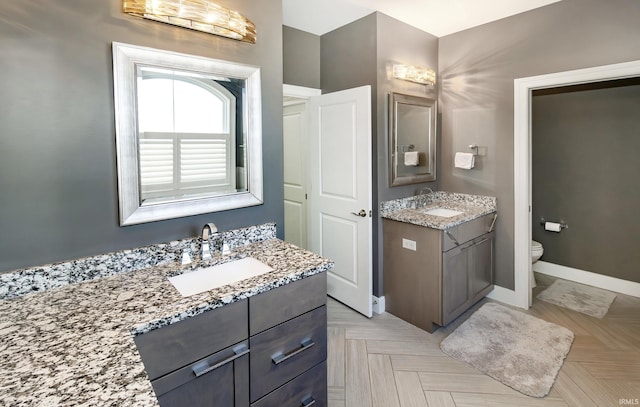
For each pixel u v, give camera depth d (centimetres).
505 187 292
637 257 307
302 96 304
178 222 159
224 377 122
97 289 125
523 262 287
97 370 79
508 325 260
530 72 270
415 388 195
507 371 207
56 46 124
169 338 107
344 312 288
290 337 141
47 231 126
